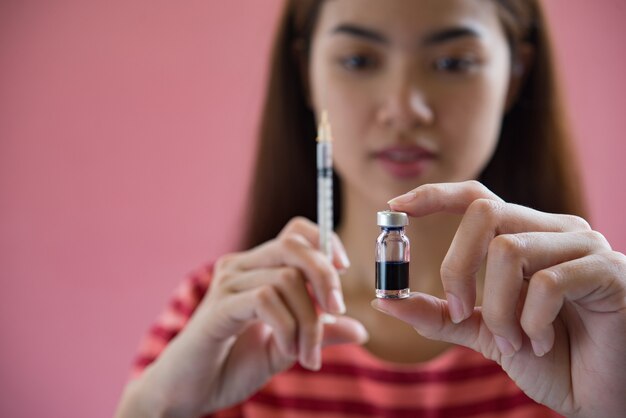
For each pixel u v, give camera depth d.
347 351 0.56
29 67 0.88
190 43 0.86
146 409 0.46
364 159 0.54
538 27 0.57
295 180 0.64
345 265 0.46
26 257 0.88
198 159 0.86
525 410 0.54
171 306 0.62
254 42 0.85
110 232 0.87
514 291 0.31
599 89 0.75
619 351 0.33
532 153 0.60
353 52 0.52
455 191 0.33
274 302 0.41
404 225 0.33
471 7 0.51
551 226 0.33
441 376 0.54
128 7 0.86
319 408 0.56
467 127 0.52
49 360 0.88
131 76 0.86
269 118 0.63
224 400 0.47
